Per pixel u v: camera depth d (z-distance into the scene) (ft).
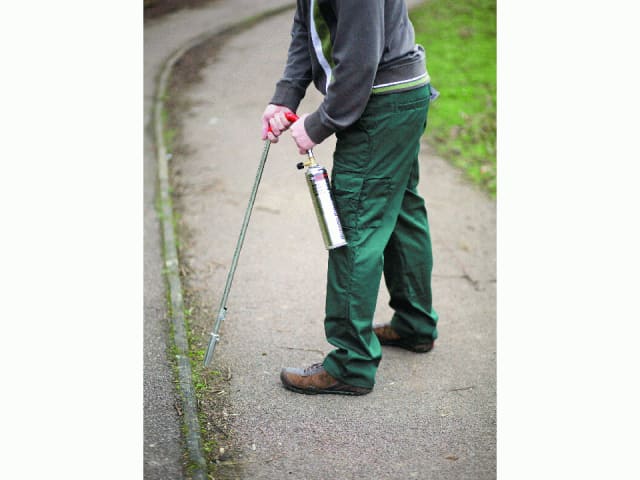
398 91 7.78
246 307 10.48
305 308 10.50
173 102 17.38
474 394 8.75
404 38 7.86
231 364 9.20
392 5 7.73
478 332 10.05
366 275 8.13
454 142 16.51
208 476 7.29
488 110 17.85
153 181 14.29
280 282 11.16
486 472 7.51
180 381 8.73
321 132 7.73
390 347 9.65
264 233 12.62
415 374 9.10
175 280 11.03
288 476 7.38
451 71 19.63
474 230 13.01
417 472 7.50
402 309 9.36
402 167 8.09
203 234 12.55
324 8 7.65
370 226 8.13
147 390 8.57
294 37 8.50
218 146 15.78
